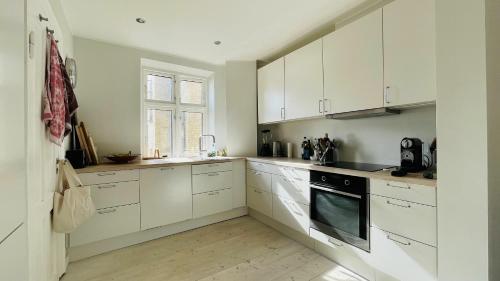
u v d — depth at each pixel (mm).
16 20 843
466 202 1249
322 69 2459
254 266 2057
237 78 3564
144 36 2701
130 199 2402
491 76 1210
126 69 2967
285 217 2643
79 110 2676
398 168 1948
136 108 3033
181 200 2750
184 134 3627
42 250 1398
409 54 1738
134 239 2492
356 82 2117
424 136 1969
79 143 2408
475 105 1209
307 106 2652
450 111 1300
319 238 2213
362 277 1893
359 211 1854
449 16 1292
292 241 2553
